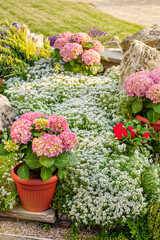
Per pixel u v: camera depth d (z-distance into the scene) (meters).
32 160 3.67
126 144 4.78
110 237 3.74
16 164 4.18
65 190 4.16
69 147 3.77
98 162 4.44
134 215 3.84
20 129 3.58
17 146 3.62
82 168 4.36
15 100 6.29
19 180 3.71
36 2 26.58
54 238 3.84
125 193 3.91
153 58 6.13
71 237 3.82
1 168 4.49
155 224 3.69
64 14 22.52
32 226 4.02
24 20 20.27
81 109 6.04
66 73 7.68
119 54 8.89
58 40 7.88
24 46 8.45
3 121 5.30
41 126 3.56
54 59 8.16
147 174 4.31
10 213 4.03
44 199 3.93
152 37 8.15
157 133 5.07
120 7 25.19
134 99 5.47
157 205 3.83
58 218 4.08
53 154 3.50
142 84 5.15
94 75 8.00
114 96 6.20
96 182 4.09
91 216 3.86
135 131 4.70
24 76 7.80
